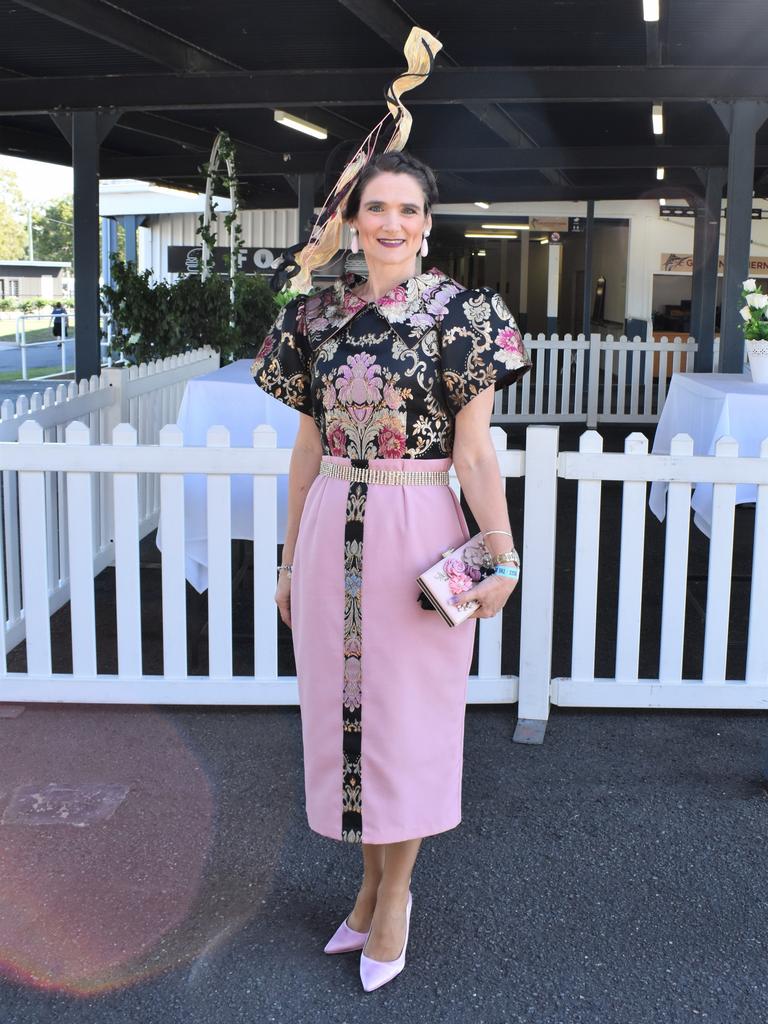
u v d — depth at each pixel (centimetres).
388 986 237
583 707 392
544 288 1959
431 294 222
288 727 372
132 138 1106
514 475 364
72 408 502
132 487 371
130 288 783
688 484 365
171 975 241
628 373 1516
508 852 291
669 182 1318
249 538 426
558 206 1647
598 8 615
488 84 733
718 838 299
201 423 432
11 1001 232
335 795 235
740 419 486
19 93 758
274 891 274
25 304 3759
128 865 285
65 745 357
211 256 889
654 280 1683
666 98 726
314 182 1216
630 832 302
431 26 654
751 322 549
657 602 534
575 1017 227
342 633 229
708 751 355
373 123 1016
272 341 239
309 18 635
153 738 363
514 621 505
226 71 733
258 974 241
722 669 378
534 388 1330
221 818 310
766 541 367
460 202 1399
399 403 220
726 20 627
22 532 376
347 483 228
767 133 1002
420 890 273
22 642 451
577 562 373
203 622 482
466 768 342
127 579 377
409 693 229
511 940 253
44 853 291
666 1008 230
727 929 258
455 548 228
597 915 263
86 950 249
